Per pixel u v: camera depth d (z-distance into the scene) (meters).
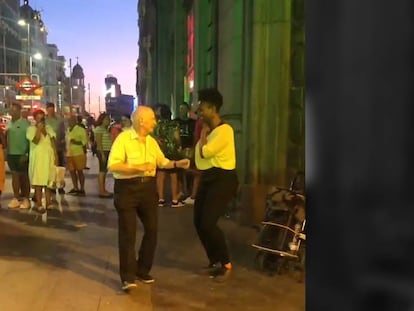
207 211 5.09
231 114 8.61
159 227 7.66
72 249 6.36
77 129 11.39
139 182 4.80
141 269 5.04
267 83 7.57
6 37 79.81
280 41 7.47
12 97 76.94
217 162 5.10
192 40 14.38
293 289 4.85
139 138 4.81
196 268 5.54
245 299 4.57
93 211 9.27
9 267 5.53
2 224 8.00
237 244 6.58
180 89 17.28
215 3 10.42
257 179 7.66
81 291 4.76
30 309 4.29
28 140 9.34
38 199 9.12
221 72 9.72
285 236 5.21
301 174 5.63
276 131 7.57
